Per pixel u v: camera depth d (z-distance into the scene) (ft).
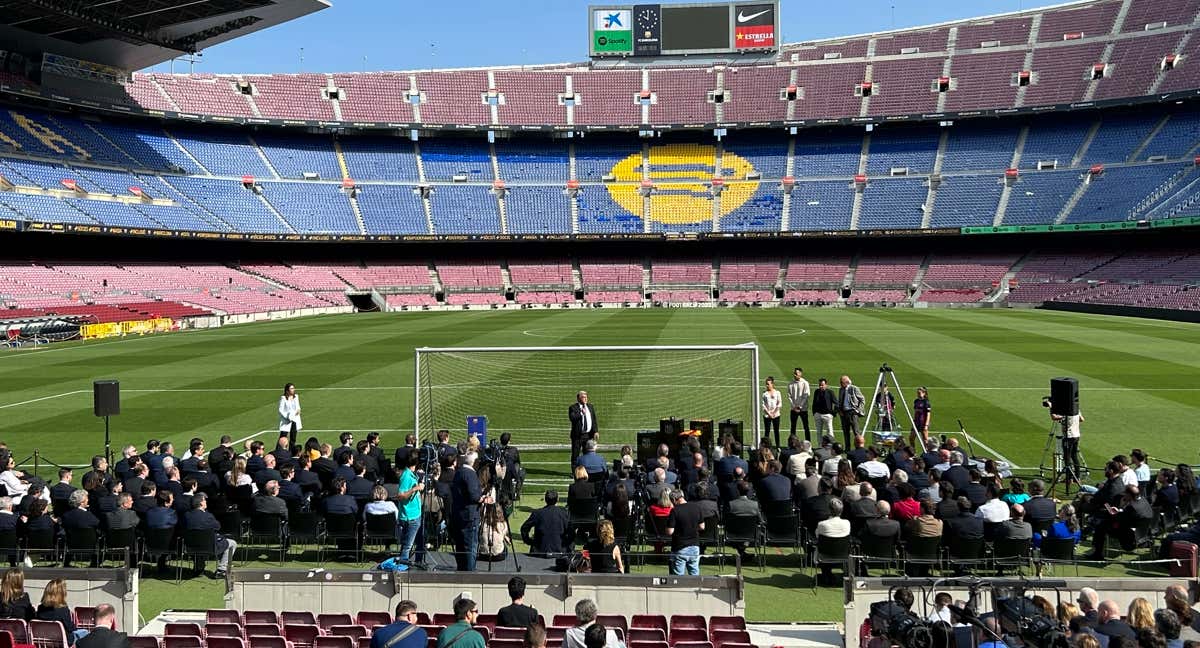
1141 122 282.97
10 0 193.47
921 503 41.06
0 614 31.58
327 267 294.05
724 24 333.01
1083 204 263.49
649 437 66.13
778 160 314.76
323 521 48.47
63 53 245.65
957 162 296.92
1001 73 302.04
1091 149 282.56
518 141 329.52
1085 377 108.27
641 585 36.11
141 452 74.23
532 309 275.18
